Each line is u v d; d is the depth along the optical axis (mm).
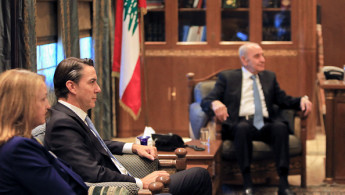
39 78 2250
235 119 4555
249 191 4215
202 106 4590
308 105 4453
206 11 6062
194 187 3059
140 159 3131
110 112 5949
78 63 2854
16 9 3182
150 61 6176
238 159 4305
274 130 4348
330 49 6641
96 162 2725
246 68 4688
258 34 6035
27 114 2182
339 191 4398
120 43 5191
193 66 6145
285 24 5988
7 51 3145
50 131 2734
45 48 4125
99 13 5395
